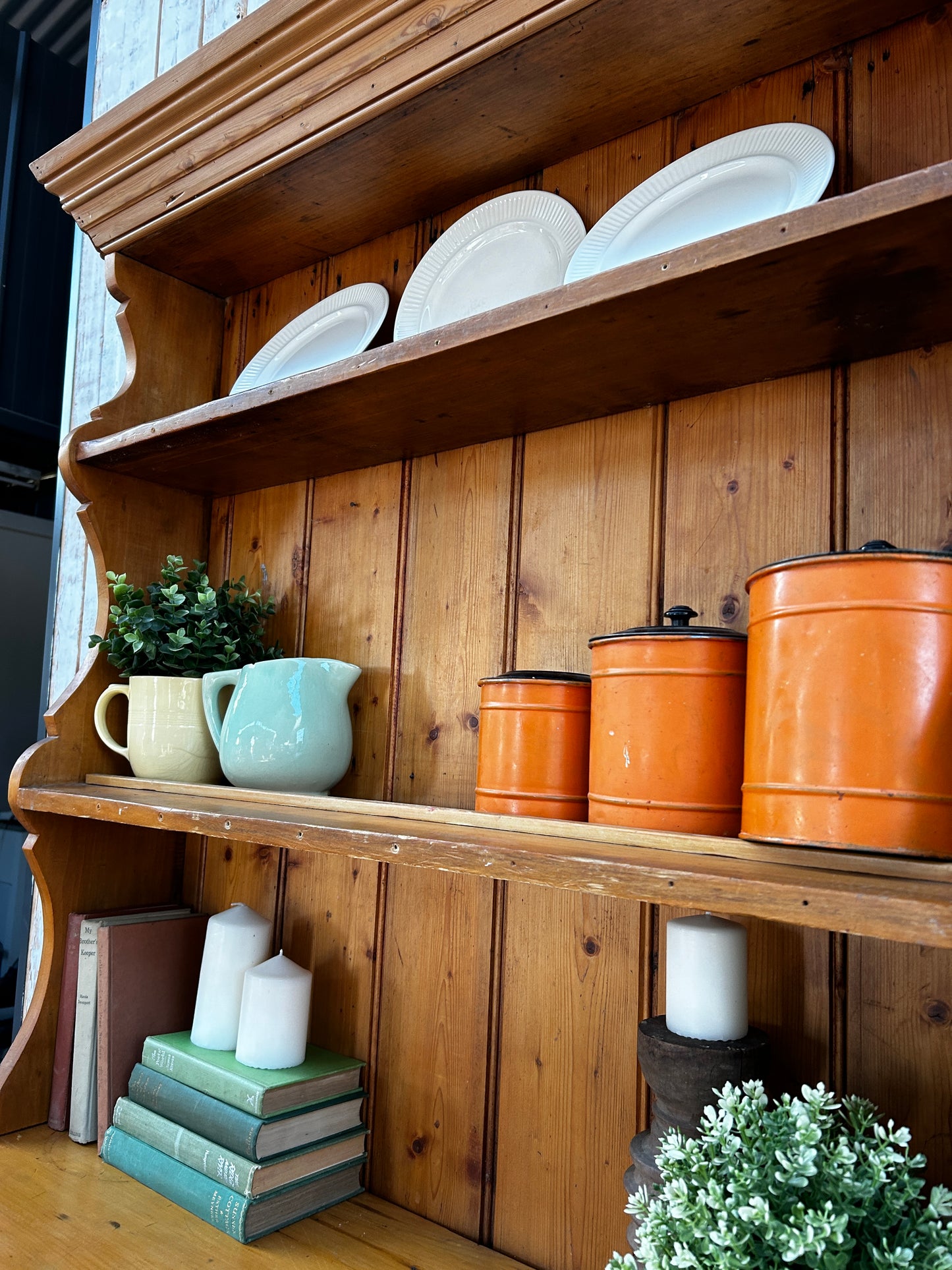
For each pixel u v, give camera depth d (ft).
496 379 2.91
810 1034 2.54
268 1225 3.14
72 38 9.00
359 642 3.86
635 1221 2.47
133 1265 2.92
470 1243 3.15
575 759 2.73
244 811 3.06
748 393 2.90
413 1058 3.44
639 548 3.08
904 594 1.85
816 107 2.81
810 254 2.09
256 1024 3.41
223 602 4.02
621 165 3.26
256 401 3.21
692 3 2.62
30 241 8.14
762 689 2.01
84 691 4.04
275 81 3.22
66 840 4.04
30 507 9.41
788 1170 1.93
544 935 3.14
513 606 3.39
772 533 2.80
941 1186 1.96
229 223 3.90
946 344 2.54
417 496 3.76
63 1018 3.98
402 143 3.32
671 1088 2.38
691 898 1.93
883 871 1.82
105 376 5.32
